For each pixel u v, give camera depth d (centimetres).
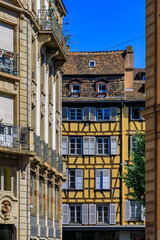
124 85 6141
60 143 4400
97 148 6084
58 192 4253
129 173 4572
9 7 3097
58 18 4491
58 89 4366
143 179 4428
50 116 3978
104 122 6091
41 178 3625
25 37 3189
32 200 3331
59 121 4375
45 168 3634
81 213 5988
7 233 3016
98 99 6097
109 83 6153
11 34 3145
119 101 6041
